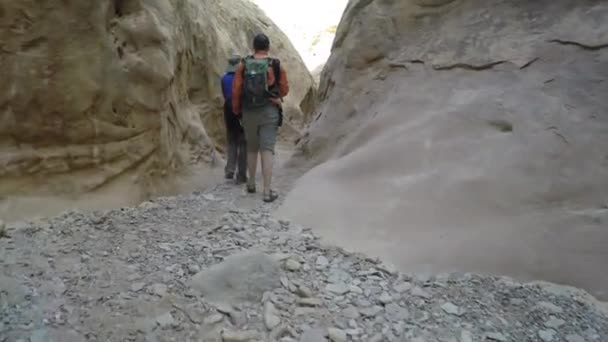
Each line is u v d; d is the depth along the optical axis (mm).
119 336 2629
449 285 3188
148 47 5188
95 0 4562
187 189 5699
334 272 3365
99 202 4539
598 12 4211
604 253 3123
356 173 4543
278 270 3246
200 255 3555
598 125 3697
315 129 6102
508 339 2701
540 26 4488
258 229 4113
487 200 3688
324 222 4148
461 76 4676
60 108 4371
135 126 5008
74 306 2828
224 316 2842
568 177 3564
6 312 2707
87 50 4535
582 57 4094
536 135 3846
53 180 4367
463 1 5176
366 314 2900
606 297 2971
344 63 6008
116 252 3551
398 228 3801
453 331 2766
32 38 4199
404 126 4633
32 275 3104
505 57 4465
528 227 3424
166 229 4090
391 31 5590
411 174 4199
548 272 3172
